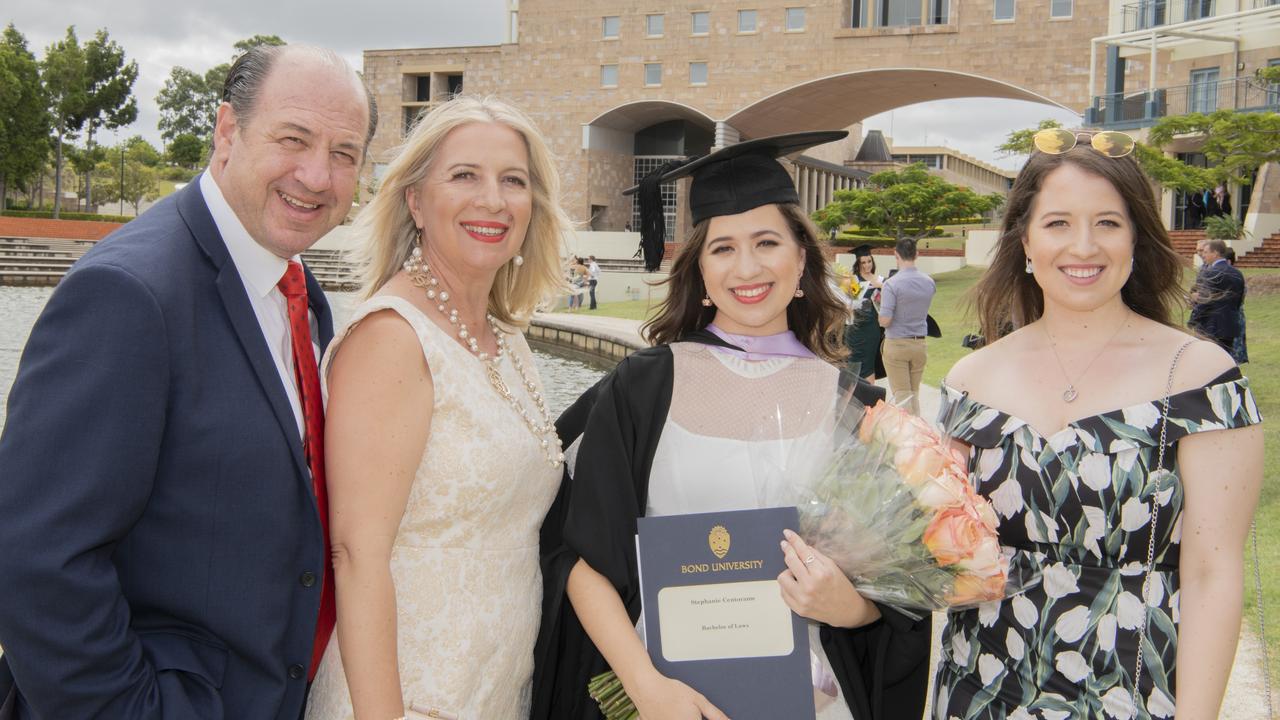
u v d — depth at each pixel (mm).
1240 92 24984
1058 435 1887
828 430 2031
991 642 1932
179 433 1608
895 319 8188
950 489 1786
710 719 1829
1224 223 23234
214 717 1630
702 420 2092
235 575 1652
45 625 1457
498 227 1994
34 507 1464
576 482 2072
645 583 1847
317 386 1909
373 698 1750
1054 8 35250
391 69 45875
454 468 1866
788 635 1837
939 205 34906
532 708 2158
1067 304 1942
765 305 2148
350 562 1780
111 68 59000
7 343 16578
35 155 50125
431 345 1854
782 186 2152
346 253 2121
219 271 1720
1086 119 28203
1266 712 3234
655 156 45969
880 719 2086
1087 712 1803
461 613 1896
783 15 39344
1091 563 1848
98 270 1547
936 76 37688
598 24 42375
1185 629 1752
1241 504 1771
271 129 1760
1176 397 1806
